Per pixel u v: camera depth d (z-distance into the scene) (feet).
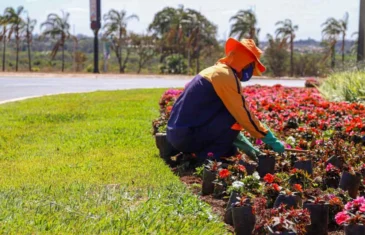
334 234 12.92
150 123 30.45
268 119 26.13
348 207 11.94
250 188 14.24
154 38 153.99
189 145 18.34
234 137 18.20
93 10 111.34
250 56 17.94
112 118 33.30
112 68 158.81
